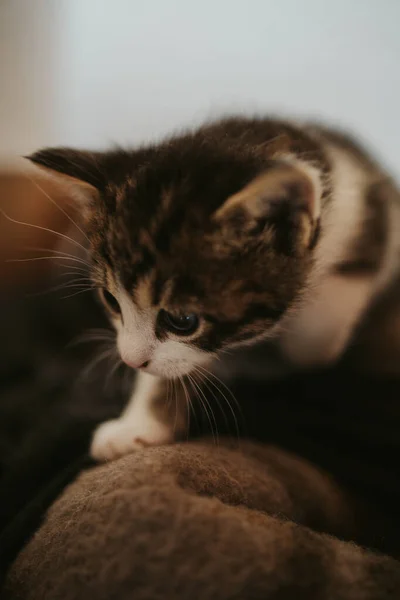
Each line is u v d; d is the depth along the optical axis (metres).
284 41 0.35
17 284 0.32
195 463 0.21
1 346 0.30
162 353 0.23
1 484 0.24
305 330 0.27
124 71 0.37
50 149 0.25
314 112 0.33
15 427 0.27
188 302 0.22
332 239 0.25
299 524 0.20
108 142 0.34
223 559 0.17
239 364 0.28
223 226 0.21
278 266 0.23
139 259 0.22
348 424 0.27
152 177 0.23
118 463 0.21
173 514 0.18
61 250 0.29
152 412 0.24
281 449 0.26
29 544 0.21
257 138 0.25
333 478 0.25
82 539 0.18
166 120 0.35
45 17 0.36
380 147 0.34
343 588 0.17
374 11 0.33
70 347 0.31
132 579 0.17
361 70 0.34
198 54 0.36
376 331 0.29
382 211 0.27
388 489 0.25
